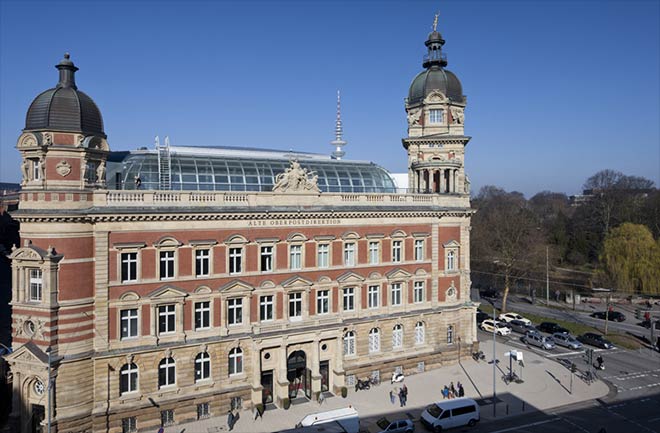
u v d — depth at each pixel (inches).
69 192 1680.6
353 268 2277.3
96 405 1729.8
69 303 1674.5
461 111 2753.4
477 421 1930.4
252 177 2197.3
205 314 1936.5
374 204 2336.4
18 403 1701.5
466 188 2696.9
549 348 2940.5
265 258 2063.2
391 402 2112.5
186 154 2170.3
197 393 1889.8
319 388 2112.5
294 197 2117.4
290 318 2126.0
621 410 2059.5
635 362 2716.5
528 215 5113.2
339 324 2159.2
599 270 4303.6
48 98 1695.4
